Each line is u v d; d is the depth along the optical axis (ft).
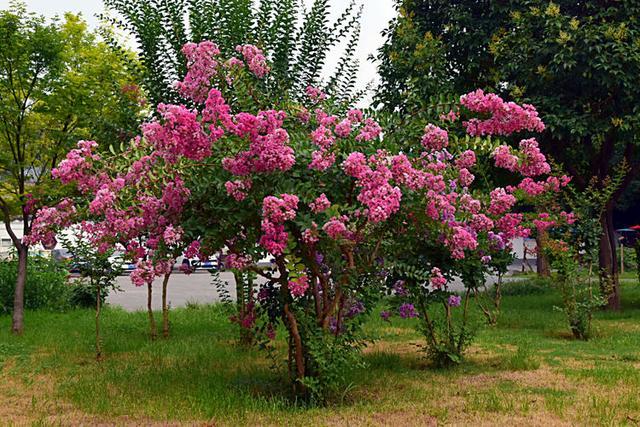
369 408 18.58
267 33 29.91
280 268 19.36
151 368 24.75
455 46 44.24
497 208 21.84
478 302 36.78
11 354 28.78
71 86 34.76
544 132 40.24
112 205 17.65
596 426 16.38
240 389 20.48
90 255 28.02
